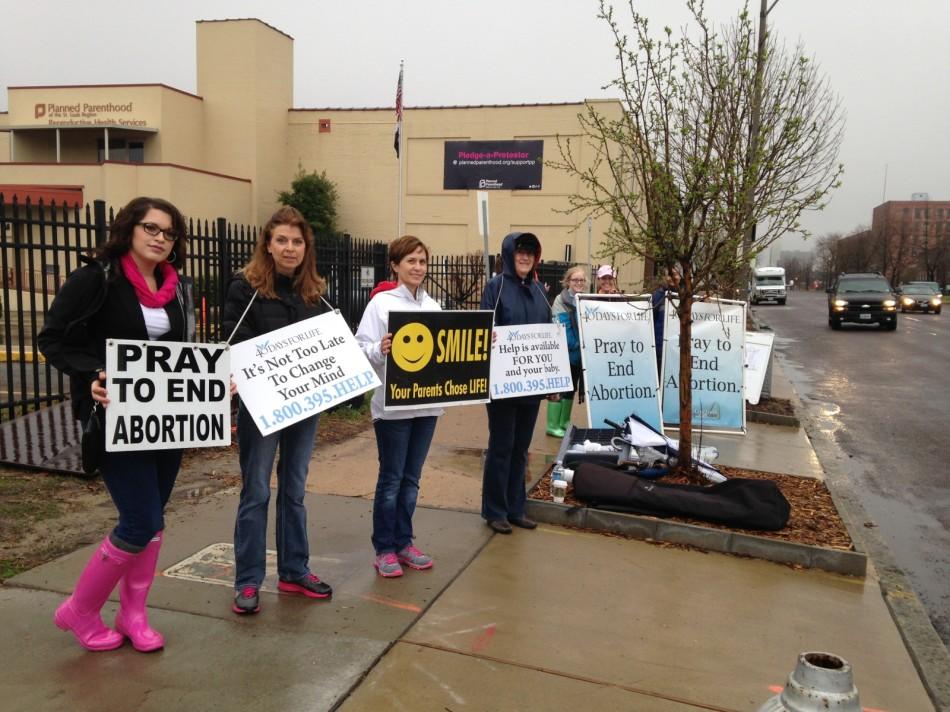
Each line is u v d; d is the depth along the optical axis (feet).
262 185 104.12
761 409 33.06
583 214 98.22
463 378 14.56
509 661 11.05
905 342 71.05
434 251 105.70
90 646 10.73
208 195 93.35
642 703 10.13
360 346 13.33
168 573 13.56
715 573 14.87
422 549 15.35
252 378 11.73
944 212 314.96
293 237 11.97
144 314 10.27
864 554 15.16
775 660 11.50
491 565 14.65
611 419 23.80
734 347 28.14
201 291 27.61
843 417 35.22
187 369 10.46
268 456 12.04
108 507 16.94
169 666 10.49
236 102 102.58
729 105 20.40
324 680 10.29
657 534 16.49
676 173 21.18
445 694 10.12
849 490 23.29
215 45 102.22
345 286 31.53
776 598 13.84
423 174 104.99
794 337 76.28
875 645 12.21
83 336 10.02
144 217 9.96
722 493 16.93
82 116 98.48
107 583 10.46
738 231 18.20
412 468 14.23
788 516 16.63
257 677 10.29
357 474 20.54
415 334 13.66
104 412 10.03
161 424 10.26
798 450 26.45
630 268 84.02
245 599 11.99
